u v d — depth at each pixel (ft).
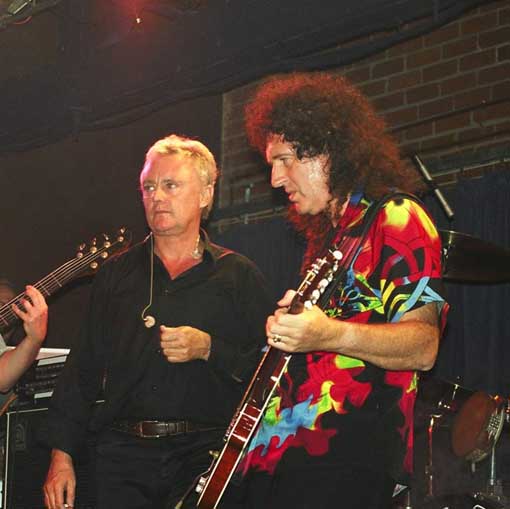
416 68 19.66
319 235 7.56
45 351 11.68
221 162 22.36
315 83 7.46
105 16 16.72
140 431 9.37
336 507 6.63
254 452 7.08
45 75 17.85
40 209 19.38
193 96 16.35
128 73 16.65
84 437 10.10
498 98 18.38
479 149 18.43
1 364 10.94
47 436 9.95
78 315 19.20
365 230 6.96
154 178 10.32
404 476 6.59
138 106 16.96
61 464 9.87
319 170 7.18
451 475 14.01
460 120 18.80
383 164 7.29
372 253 6.89
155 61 16.20
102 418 9.50
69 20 17.46
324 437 6.73
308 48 14.49
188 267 10.23
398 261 6.71
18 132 18.45
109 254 12.37
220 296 10.00
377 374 6.79
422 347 6.54
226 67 15.43
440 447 14.10
